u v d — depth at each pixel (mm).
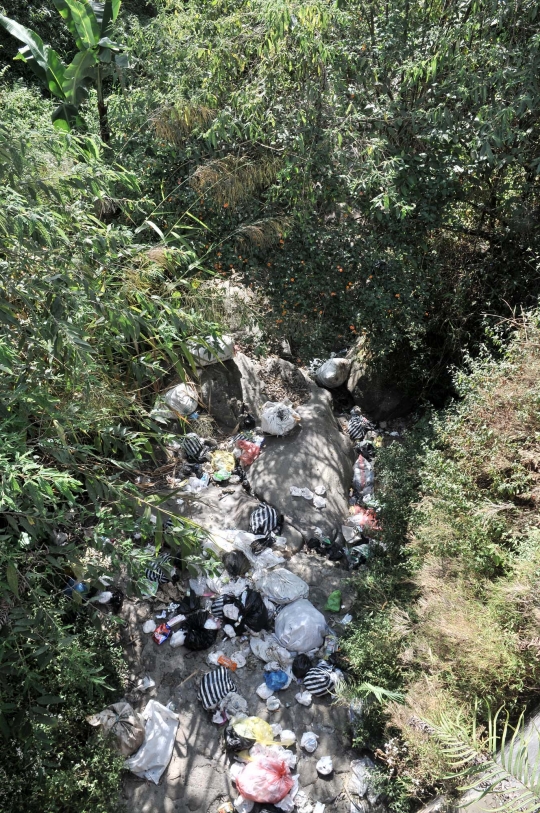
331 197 4910
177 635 4633
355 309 5375
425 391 6492
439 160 4711
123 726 3951
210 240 5234
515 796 2346
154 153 5188
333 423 6418
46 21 7562
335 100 4688
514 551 3566
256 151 5008
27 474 2381
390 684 3803
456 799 2939
